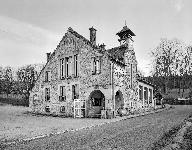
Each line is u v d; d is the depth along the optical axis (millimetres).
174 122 21516
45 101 36750
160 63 70688
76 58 33625
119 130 17422
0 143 13109
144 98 42750
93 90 30734
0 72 72750
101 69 30344
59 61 35438
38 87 38062
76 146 11992
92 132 16953
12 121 25422
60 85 34844
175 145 10242
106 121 25000
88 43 32062
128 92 33938
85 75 31859
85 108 31203
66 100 33750
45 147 11953
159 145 10930
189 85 74750
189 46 69250
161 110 42469
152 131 16250
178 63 69375
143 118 27328
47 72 37438
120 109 31703
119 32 36062
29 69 69250
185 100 65938
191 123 19344
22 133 16953
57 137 15180
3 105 59062
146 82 41656
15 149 11578
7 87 69688
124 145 11930
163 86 73938
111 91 29172
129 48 35375
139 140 13117
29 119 28031
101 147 11594
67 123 23500
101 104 31125
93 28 34906
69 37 34438
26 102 60531
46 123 23531
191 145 10148
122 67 32656
